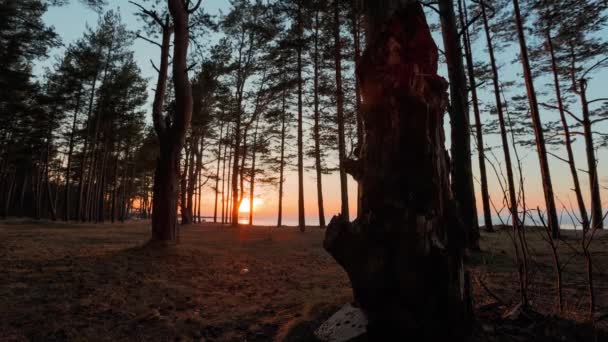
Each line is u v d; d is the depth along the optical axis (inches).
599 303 135.7
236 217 786.2
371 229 93.6
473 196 285.4
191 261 253.6
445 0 297.4
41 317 126.3
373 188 96.4
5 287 155.8
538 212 112.7
